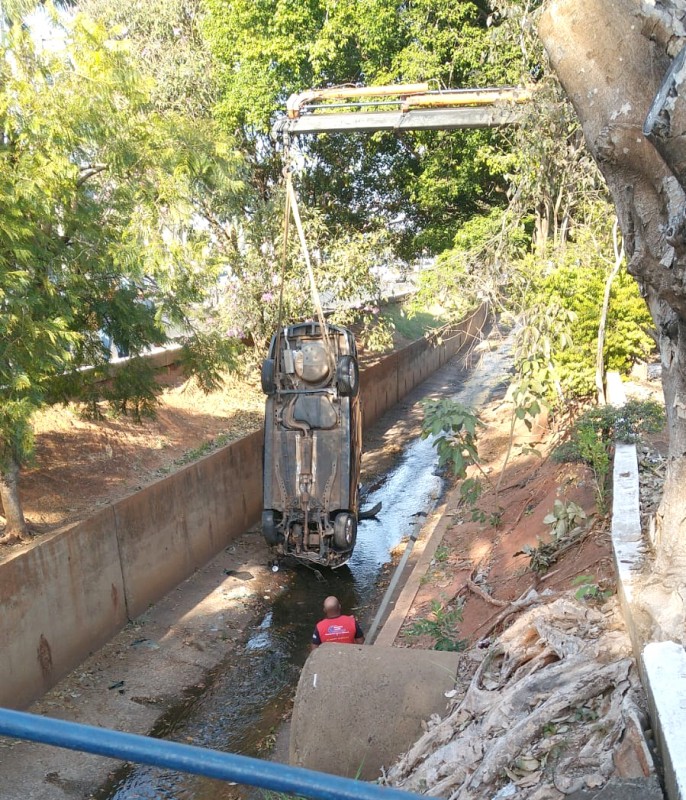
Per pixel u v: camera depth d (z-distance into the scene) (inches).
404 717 231.0
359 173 914.1
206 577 600.4
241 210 778.2
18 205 403.5
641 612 189.5
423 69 676.7
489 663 229.1
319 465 588.4
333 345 633.0
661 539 202.2
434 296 680.4
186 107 777.6
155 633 511.8
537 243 635.5
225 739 400.8
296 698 241.6
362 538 666.8
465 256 661.3
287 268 786.2
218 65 780.6
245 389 818.8
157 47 775.1
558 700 183.8
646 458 337.7
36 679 429.4
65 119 425.7
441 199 764.0
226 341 620.1
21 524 447.5
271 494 594.9
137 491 541.0
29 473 527.5
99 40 449.1
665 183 166.2
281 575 606.9
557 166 561.3
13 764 367.9
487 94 485.7
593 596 242.7
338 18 693.9
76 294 449.1
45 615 438.6
